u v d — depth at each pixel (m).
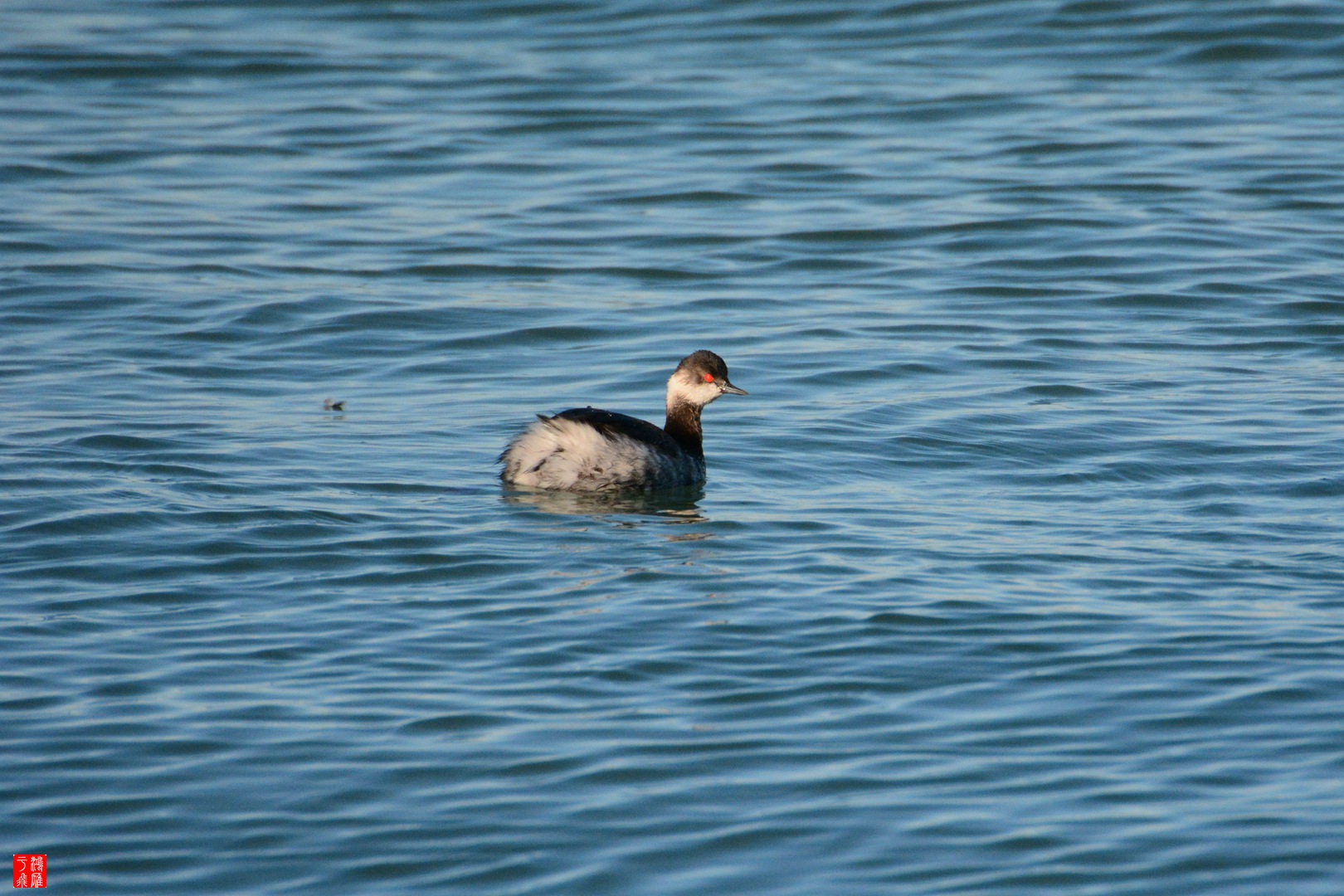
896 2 38.03
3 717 10.06
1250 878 8.24
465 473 15.67
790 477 15.80
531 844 8.69
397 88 33.47
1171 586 12.34
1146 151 28.94
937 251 24.58
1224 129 29.94
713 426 17.44
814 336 20.77
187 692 10.48
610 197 27.23
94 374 18.95
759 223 25.84
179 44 36.47
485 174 28.50
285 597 12.23
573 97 32.78
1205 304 21.98
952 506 14.72
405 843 8.70
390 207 26.64
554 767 9.48
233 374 19.22
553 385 19.00
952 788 9.20
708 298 22.55
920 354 19.97
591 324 21.39
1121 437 16.72
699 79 33.84
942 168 28.47
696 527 14.07
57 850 8.60
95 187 27.33
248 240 24.83
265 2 40.12
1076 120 30.75
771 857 8.54
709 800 9.11
